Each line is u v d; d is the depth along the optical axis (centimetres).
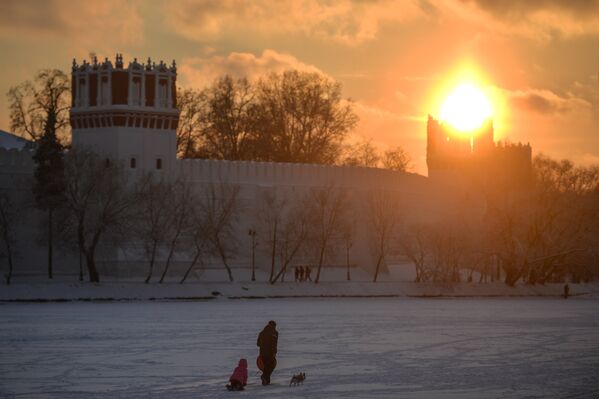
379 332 18988
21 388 12538
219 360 15025
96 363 14638
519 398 12025
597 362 14925
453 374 13712
